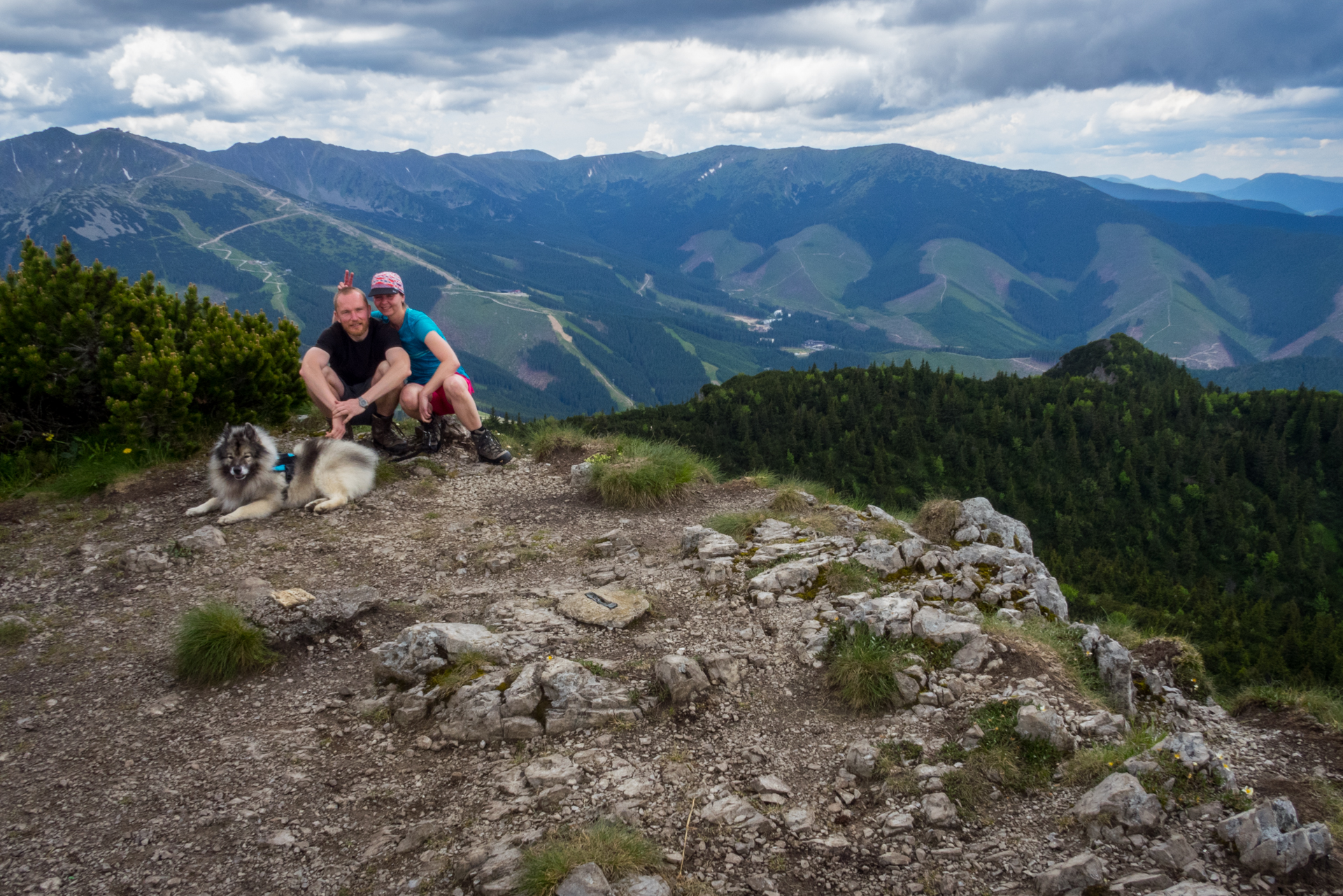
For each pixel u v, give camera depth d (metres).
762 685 5.66
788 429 141.12
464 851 4.09
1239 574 111.31
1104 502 123.62
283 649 6.14
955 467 132.12
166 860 4.06
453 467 10.95
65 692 5.62
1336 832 3.99
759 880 3.89
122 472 9.83
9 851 4.11
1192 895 3.33
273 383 12.11
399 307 10.00
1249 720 6.09
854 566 7.34
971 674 5.54
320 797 4.58
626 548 8.34
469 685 5.33
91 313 10.66
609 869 3.78
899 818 4.27
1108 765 4.51
